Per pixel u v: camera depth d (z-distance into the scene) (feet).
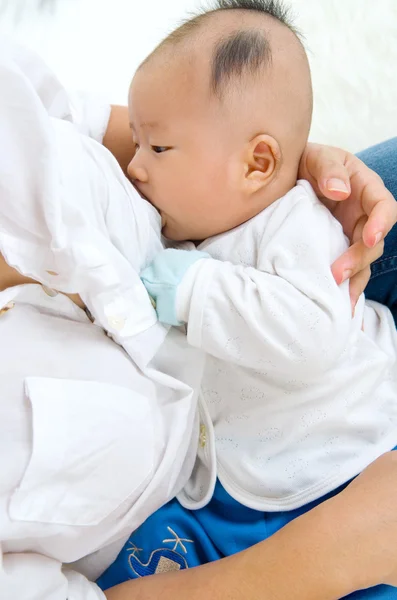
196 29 2.33
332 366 2.38
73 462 1.86
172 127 2.28
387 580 1.99
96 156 2.04
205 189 2.33
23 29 4.75
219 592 1.95
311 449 2.43
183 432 2.21
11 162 1.70
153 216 2.37
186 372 2.34
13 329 1.94
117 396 2.01
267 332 2.15
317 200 2.46
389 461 2.18
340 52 4.71
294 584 1.90
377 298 3.08
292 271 2.22
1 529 1.78
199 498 2.48
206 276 2.19
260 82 2.26
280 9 2.56
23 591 1.83
